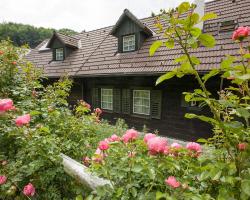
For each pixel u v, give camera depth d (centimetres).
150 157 131
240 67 108
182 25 115
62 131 250
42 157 182
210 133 568
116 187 130
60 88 365
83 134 264
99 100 845
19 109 240
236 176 109
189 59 113
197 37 110
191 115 117
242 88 127
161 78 119
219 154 138
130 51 802
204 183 128
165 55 684
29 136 187
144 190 123
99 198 123
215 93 543
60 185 189
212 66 540
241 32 114
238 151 112
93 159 145
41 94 311
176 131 638
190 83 591
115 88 784
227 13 685
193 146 139
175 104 634
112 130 360
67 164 184
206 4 782
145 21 905
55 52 1097
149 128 704
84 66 888
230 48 568
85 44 1078
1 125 205
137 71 676
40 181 184
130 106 747
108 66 798
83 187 167
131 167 128
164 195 103
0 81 289
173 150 140
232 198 99
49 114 257
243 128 105
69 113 286
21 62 331
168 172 134
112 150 148
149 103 698
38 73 342
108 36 991
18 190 193
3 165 189
